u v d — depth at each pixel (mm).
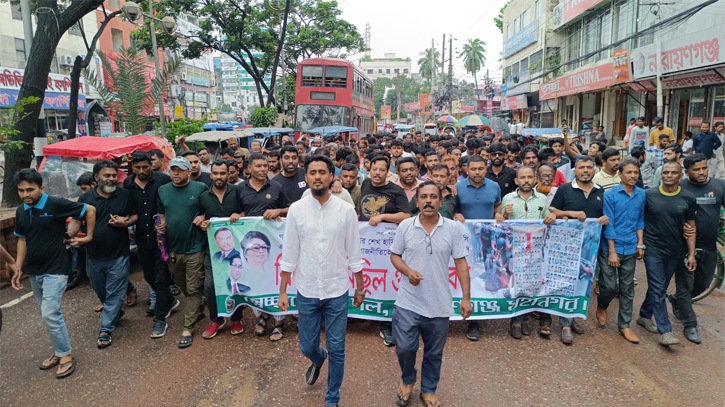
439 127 33156
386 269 4746
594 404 3602
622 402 3617
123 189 4902
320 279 3500
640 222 4621
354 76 19062
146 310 5594
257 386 3908
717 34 10273
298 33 26984
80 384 3973
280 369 4188
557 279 4770
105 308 4719
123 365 4277
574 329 4883
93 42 11609
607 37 19344
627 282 4676
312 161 3447
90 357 4434
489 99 46094
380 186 4797
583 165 4730
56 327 4074
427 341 3490
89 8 9742
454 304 4781
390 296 4754
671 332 4512
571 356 4371
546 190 5574
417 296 3424
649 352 4430
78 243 4352
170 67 12664
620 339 4723
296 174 5469
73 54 24094
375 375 4070
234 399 3732
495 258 4754
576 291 4734
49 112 21750
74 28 24344
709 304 5531
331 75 18062
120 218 4680
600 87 16781
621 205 4602
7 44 20328
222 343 4727
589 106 22406
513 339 4758
